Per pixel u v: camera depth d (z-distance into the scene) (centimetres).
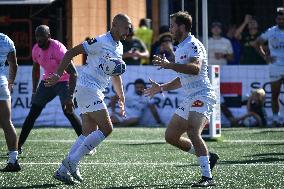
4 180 2084
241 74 4147
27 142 3225
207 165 1950
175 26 1947
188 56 1920
